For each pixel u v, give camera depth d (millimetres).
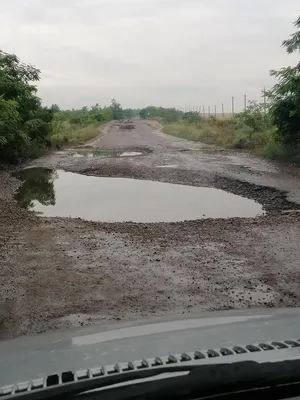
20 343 1977
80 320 4242
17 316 4348
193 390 1219
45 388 1270
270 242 6766
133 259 6016
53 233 7500
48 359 1600
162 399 1198
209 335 1754
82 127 51906
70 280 5250
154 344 1661
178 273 5461
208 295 4797
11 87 20266
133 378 1273
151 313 4375
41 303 4629
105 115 83438
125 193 12266
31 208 10492
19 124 19500
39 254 6289
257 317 2096
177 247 6562
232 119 37531
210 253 6254
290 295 4797
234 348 1490
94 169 17000
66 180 14914
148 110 116375
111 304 4590
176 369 1310
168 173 15398
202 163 17688
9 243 6887
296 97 16953
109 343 1756
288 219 8336
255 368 1292
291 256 6082
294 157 17578
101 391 1221
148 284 5113
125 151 24750
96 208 10367
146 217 9297
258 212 9602
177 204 10633
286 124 17703
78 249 6512
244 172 14930
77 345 1784
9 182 14523
